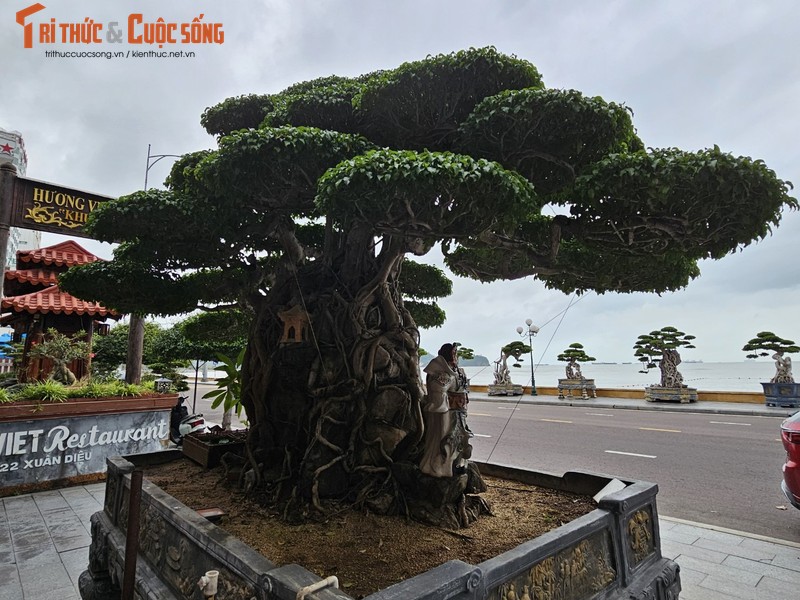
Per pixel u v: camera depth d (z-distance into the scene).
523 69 3.13
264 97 4.47
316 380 3.97
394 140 3.66
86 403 6.73
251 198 3.45
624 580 2.77
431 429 3.56
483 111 2.95
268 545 2.97
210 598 2.15
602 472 7.75
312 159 2.97
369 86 3.22
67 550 4.41
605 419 14.43
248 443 4.25
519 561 2.15
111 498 3.88
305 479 3.63
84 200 6.86
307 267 4.59
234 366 6.64
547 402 20.02
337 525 3.29
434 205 2.60
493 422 13.86
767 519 5.55
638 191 2.76
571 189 3.10
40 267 9.69
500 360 25.22
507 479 4.53
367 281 4.32
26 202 6.46
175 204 3.52
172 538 2.74
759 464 8.23
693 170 2.61
